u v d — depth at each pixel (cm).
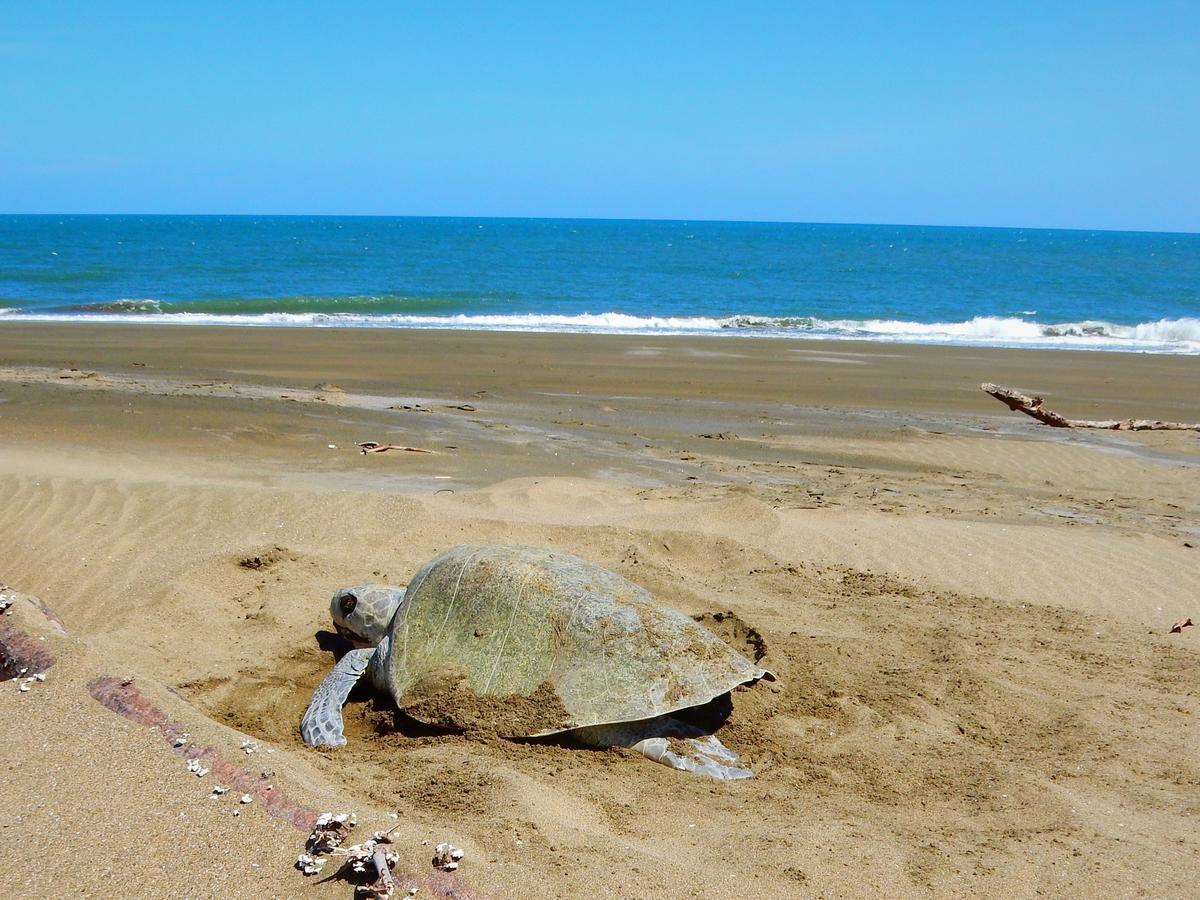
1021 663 247
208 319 966
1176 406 617
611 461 415
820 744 213
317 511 319
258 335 820
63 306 1020
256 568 286
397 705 216
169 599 264
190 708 197
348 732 217
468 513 323
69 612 262
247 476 356
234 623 258
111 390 497
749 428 509
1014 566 305
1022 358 825
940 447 473
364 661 231
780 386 648
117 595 269
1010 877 171
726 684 209
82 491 328
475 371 667
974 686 234
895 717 222
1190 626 271
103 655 207
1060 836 183
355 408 499
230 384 572
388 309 1132
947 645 254
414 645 222
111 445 385
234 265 1847
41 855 161
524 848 170
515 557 227
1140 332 1061
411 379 625
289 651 247
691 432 493
